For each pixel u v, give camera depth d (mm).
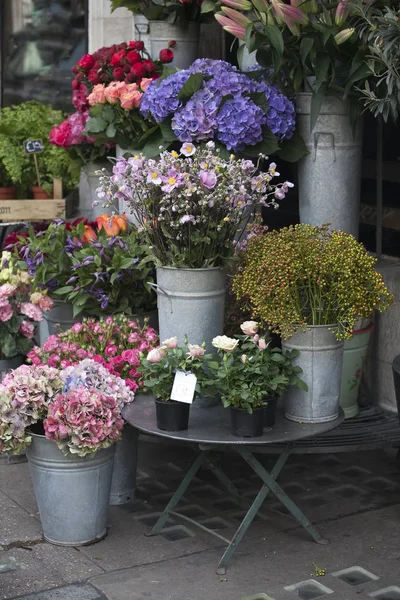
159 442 5512
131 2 5781
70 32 6930
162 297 4734
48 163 6430
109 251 5184
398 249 5707
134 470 4996
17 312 5484
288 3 5125
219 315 4746
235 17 5105
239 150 5137
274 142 5152
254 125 5055
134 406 4730
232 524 4824
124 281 5180
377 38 4699
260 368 4438
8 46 7086
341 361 4645
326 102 5234
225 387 4422
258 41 5082
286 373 4559
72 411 4445
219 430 4516
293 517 4879
